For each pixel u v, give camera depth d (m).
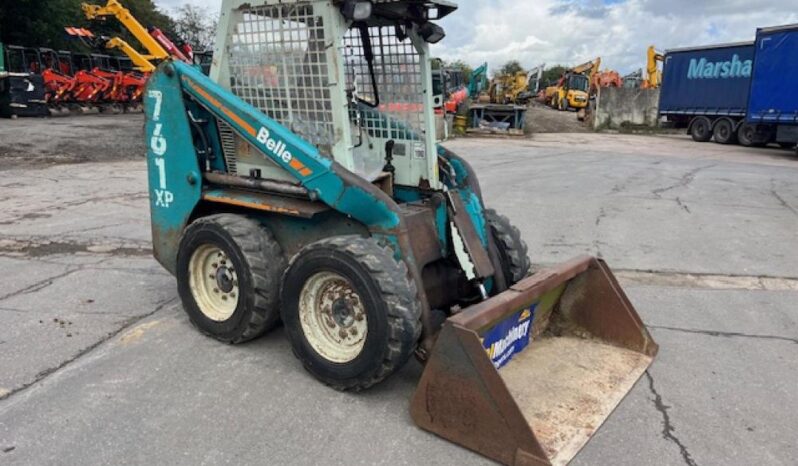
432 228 3.98
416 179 4.46
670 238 7.81
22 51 25.75
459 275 4.23
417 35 4.16
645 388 3.88
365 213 3.71
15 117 22.58
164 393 3.72
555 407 3.49
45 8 30.06
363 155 4.62
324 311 3.82
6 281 5.74
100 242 7.14
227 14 4.29
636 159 17.53
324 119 4.01
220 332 4.37
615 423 3.48
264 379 3.92
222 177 4.40
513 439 3.02
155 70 4.54
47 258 6.52
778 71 20.22
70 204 9.31
